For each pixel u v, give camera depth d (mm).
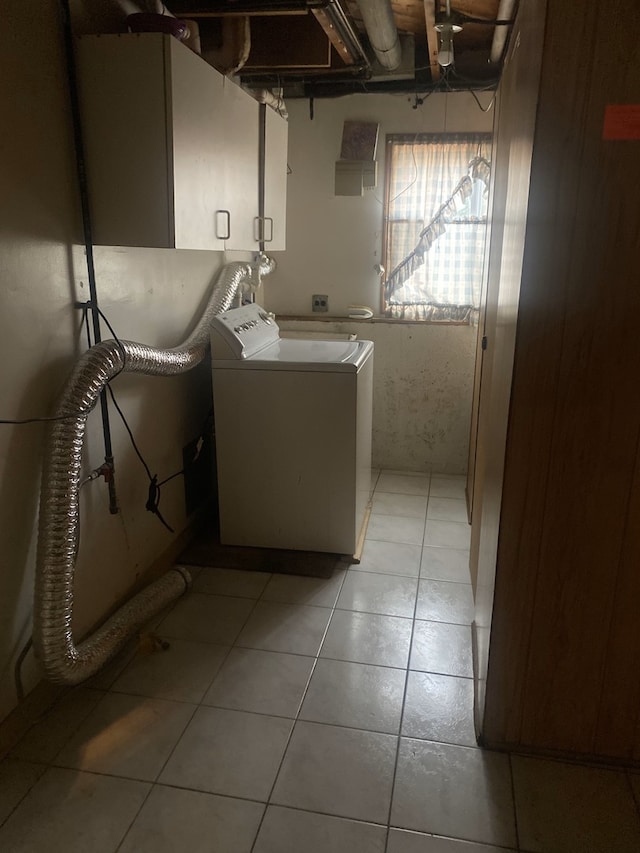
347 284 3854
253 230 2729
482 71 3375
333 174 3705
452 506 3498
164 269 2613
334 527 2867
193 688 2094
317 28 2869
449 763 1802
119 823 1616
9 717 1833
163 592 2434
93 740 1875
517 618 1729
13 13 1642
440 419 3900
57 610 1810
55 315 1897
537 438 1590
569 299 1493
